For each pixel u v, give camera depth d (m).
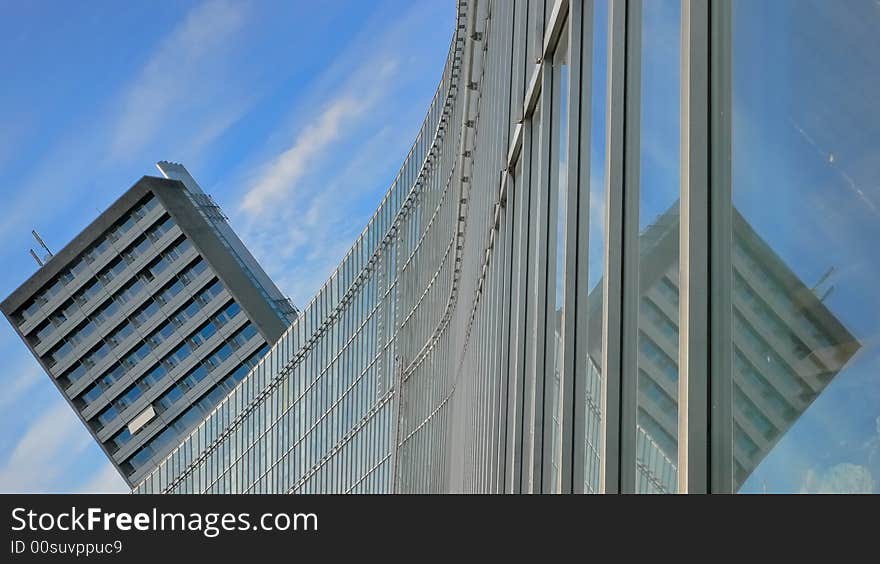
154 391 86.44
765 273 3.01
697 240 3.61
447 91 30.69
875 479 2.31
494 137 16.98
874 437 2.32
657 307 4.48
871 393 2.33
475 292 21.16
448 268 30.45
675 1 4.43
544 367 9.03
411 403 37.22
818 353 2.61
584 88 7.34
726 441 3.36
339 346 47.09
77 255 88.75
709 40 3.68
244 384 55.88
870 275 2.35
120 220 88.06
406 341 38.50
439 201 33.00
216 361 85.19
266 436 53.66
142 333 86.94
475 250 21.41
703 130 3.65
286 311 88.81
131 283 87.62
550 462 8.55
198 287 85.69
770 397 2.94
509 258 13.95
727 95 3.46
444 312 31.25
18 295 89.81
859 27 2.42
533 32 11.59
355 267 45.59
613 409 5.16
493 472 14.30
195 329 85.62
